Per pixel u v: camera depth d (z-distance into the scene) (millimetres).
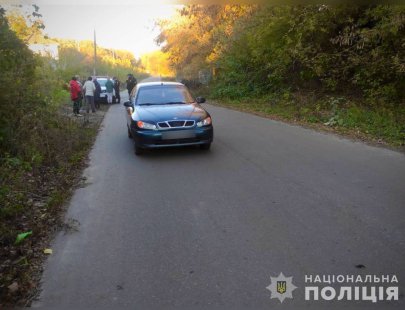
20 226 5445
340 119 12055
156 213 5672
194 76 34219
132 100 10555
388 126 10609
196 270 4074
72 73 26094
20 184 6871
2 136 8188
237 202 5926
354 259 4129
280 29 17578
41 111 10672
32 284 3988
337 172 7199
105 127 14320
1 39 9570
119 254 4508
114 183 7234
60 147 9617
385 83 13875
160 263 4254
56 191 6840
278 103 17828
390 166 7445
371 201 5680
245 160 8391
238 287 3750
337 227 4879
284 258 4215
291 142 10055
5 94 8281
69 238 5012
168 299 3627
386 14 12523
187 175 7477
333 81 15750
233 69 24094
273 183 6738
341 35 14617
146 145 8789
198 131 8820
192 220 5348
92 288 3869
